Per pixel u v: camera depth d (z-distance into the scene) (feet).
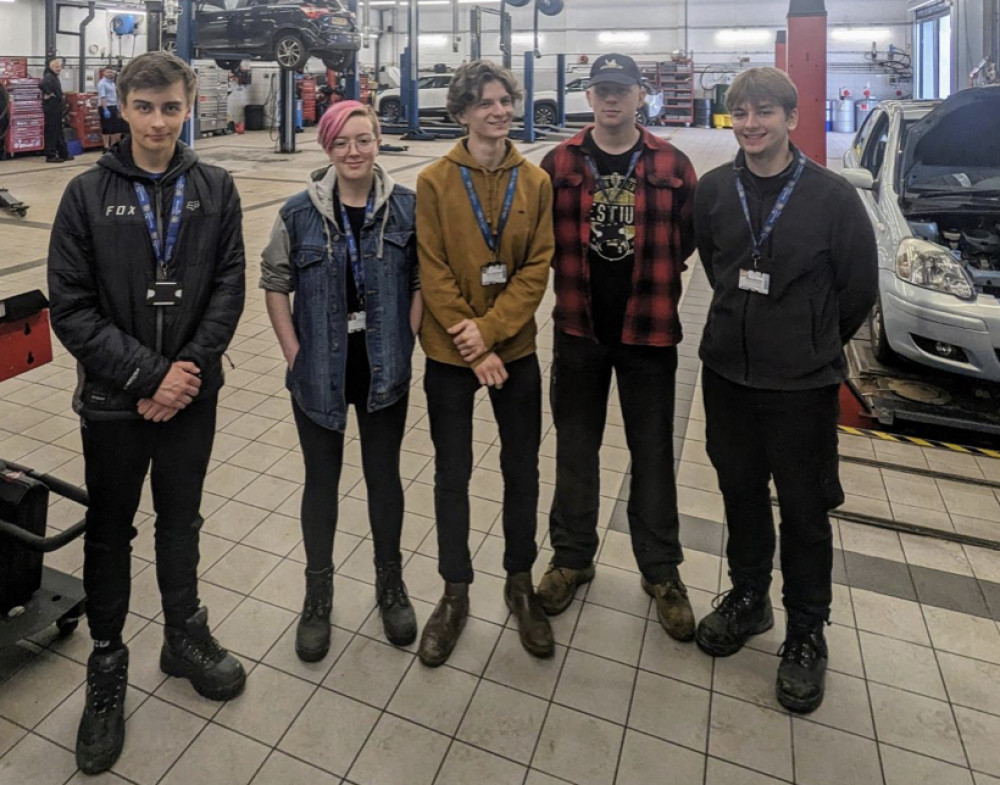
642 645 6.84
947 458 10.66
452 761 5.61
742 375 6.07
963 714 6.08
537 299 6.28
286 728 5.88
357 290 6.10
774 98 5.41
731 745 5.77
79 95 43.57
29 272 17.56
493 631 7.00
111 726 5.56
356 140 5.65
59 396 11.83
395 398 6.32
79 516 8.59
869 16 67.05
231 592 7.43
